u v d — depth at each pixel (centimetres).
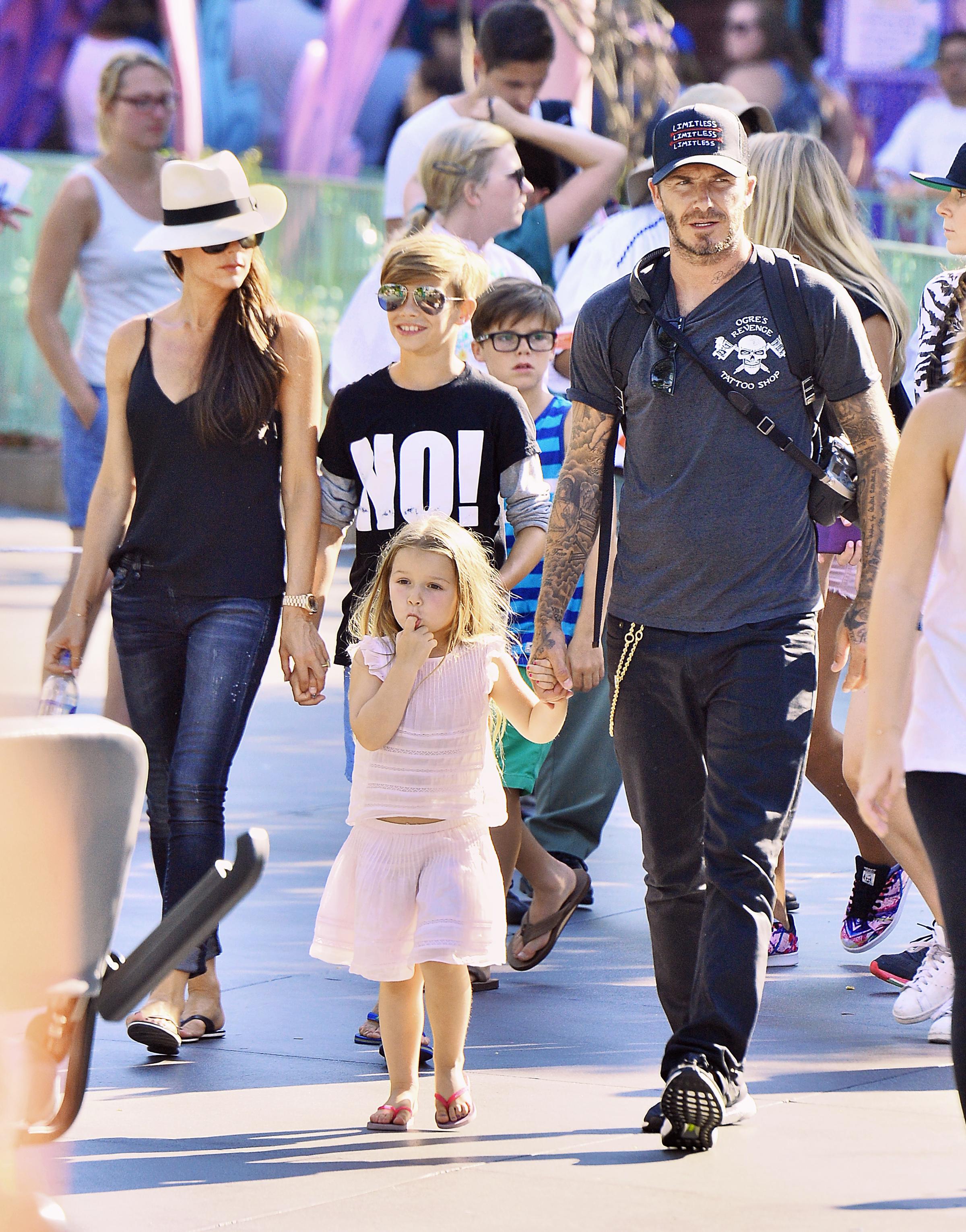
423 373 1928
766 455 1573
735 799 1561
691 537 1578
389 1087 1744
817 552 1723
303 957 2214
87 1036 1241
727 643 1573
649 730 1627
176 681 1936
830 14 6469
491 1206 1420
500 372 2214
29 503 7200
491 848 1655
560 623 1684
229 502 1895
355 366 2394
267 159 7450
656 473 1598
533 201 3158
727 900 1559
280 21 7369
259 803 3038
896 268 5266
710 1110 1505
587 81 3816
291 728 3684
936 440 1326
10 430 7425
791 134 2116
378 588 1672
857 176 6175
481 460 1920
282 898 2478
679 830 1642
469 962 1600
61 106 7488
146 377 1905
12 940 1143
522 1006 2016
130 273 2941
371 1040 1886
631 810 1675
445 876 1616
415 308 1883
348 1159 1533
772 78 6009
